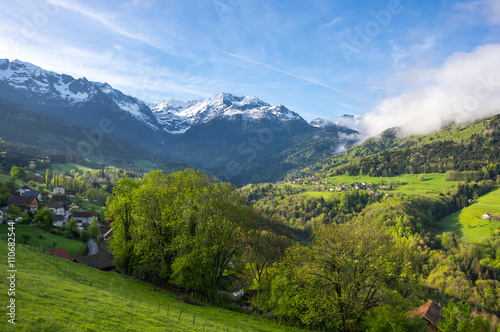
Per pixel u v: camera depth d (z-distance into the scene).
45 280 27.38
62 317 19.95
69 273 35.59
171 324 25.42
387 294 30.98
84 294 26.73
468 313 34.22
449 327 34.62
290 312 36.12
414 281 33.22
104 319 22.05
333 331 38.97
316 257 33.25
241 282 51.09
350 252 32.53
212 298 42.41
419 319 32.19
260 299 41.12
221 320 33.59
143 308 28.25
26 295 21.75
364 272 31.38
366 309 32.09
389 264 30.92
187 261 39.25
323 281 32.72
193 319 27.98
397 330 28.86
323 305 32.22
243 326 32.97
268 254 42.53
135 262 45.56
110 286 35.91
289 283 38.06
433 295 98.00
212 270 43.66
